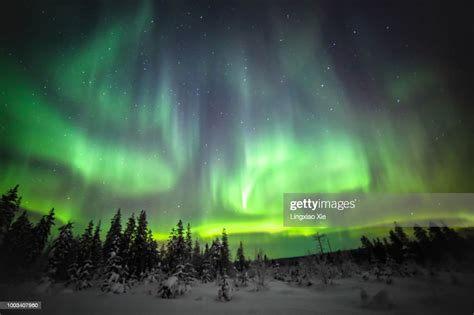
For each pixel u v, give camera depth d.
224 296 16.62
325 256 30.41
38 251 22.95
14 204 23.64
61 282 22.02
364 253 30.14
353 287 20.66
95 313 12.89
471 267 21.48
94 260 24.31
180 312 13.08
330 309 13.58
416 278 21.11
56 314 12.77
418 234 27.73
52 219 24.66
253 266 28.31
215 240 32.88
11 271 20.50
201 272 29.00
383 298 14.45
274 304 15.05
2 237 22.45
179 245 28.22
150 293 19.42
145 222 27.81
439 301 14.00
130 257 25.56
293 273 27.84
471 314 12.10
